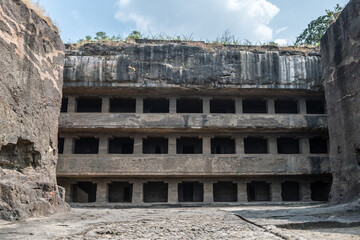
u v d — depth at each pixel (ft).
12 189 32.53
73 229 26.45
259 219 33.76
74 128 73.10
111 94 78.13
